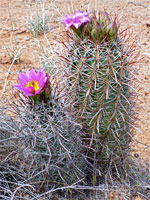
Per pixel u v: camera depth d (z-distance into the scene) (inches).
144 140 29.1
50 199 22.5
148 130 30.3
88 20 20.6
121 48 20.8
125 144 24.1
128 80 21.7
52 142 20.5
